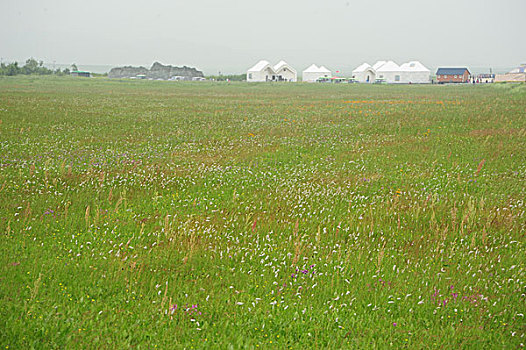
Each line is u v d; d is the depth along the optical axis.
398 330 6.88
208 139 24.75
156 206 12.27
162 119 33.38
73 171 15.48
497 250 10.04
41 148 19.58
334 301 7.64
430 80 166.00
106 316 6.80
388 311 7.39
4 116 30.20
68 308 6.86
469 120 32.12
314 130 28.62
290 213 12.15
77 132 25.36
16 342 5.88
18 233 9.54
